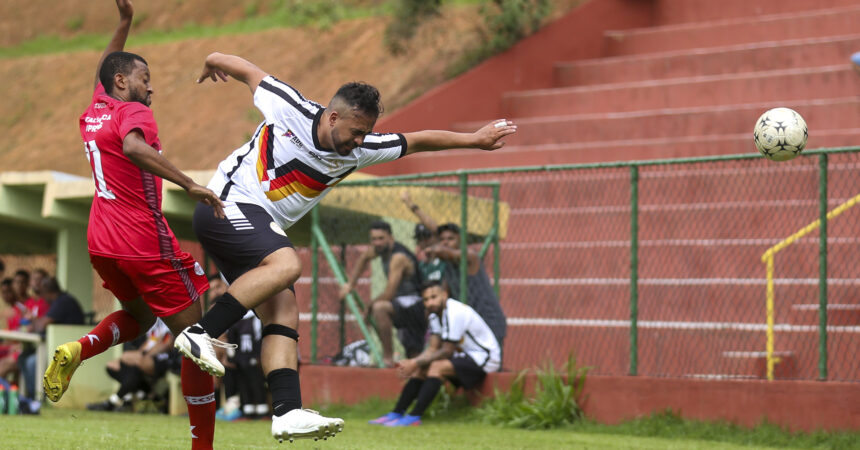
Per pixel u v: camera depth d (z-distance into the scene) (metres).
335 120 8.94
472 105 32.47
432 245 19.81
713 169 25.84
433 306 18.16
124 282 10.02
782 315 21.36
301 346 24.28
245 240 9.04
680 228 24.89
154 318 10.64
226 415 19.59
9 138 42.22
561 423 17.27
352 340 21.30
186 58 43.06
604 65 32.66
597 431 16.77
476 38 35.34
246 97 38.84
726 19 33.38
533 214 26.77
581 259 25.09
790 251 22.45
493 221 21.58
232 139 35.62
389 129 30.34
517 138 30.75
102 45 49.59
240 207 9.18
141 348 22.84
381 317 20.22
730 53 30.41
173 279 9.79
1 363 24.33
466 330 18.38
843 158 24.61
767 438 15.19
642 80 31.84
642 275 24.36
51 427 15.69
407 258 20.22
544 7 33.91
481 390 18.58
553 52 34.00
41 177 23.81
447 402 18.78
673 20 34.38
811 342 19.50
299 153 9.12
